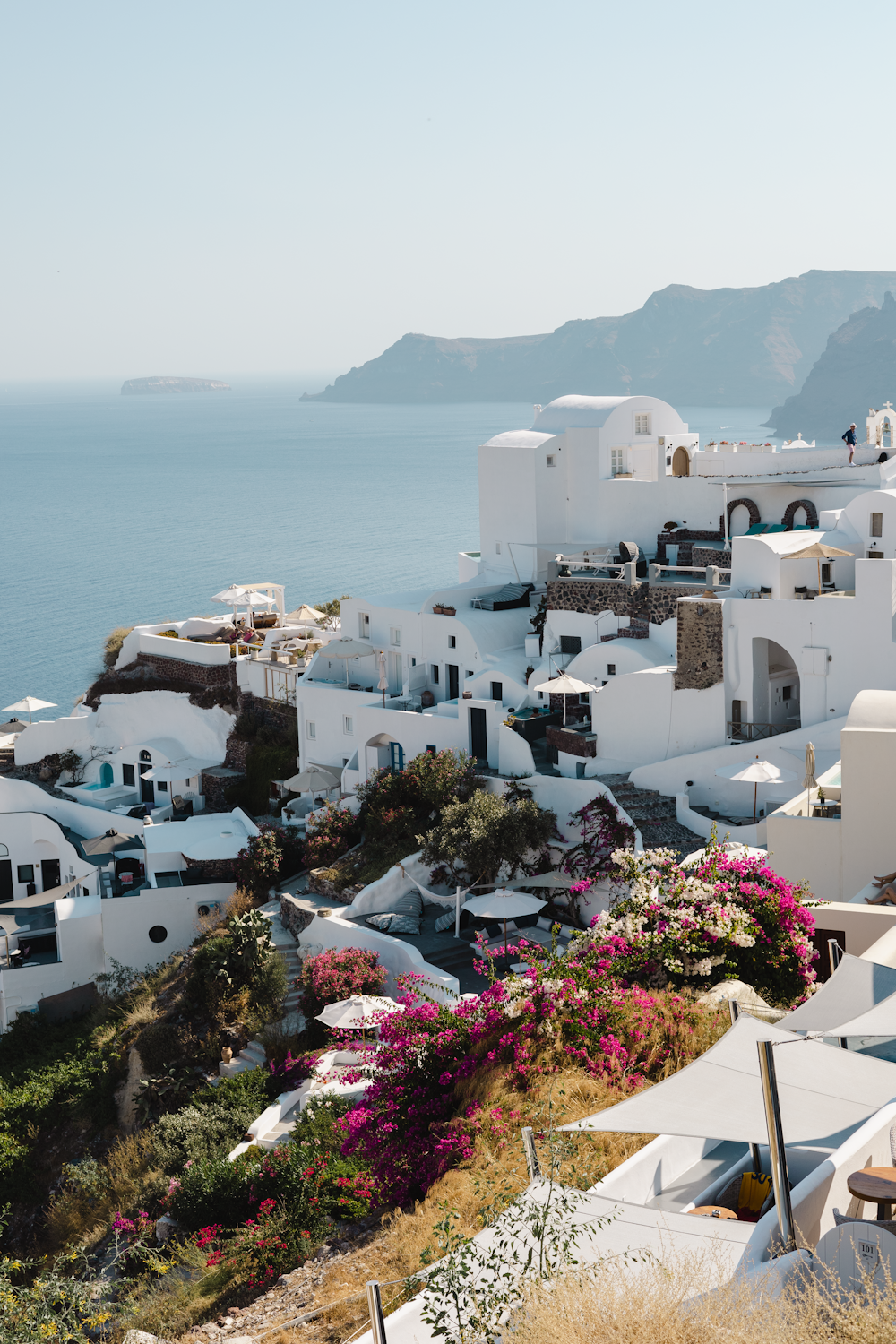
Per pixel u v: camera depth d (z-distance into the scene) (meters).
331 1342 16.55
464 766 47.69
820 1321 9.88
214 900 54.38
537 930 41.56
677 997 20.78
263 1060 38.19
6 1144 42.72
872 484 50.72
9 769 72.75
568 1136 15.09
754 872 24.05
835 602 40.03
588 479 59.53
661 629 47.62
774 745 40.69
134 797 69.00
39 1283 22.25
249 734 66.00
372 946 41.22
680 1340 9.99
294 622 73.31
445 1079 21.42
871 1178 11.24
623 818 40.53
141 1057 42.06
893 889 25.27
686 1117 11.62
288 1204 23.39
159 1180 30.81
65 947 55.00
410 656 58.38
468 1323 11.78
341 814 51.28
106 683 73.00
